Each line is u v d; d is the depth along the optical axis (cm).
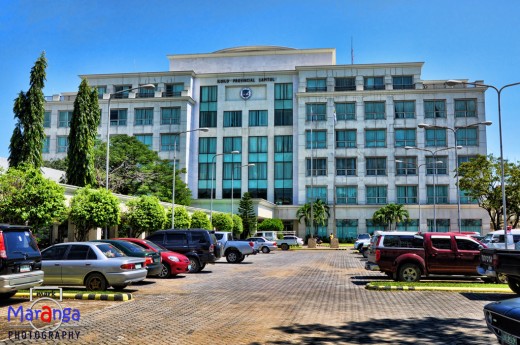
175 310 1148
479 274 1575
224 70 7506
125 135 5591
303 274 2166
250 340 831
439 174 6606
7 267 1118
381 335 873
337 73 6981
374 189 6750
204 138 7231
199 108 7275
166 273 1955
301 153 6881
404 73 6856
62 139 7062
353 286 1667
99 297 1308
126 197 3244
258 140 7156
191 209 4497
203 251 2220
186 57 7569
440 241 1703
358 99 6856
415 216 6575
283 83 7219
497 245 2236
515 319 570
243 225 5709
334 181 6775
